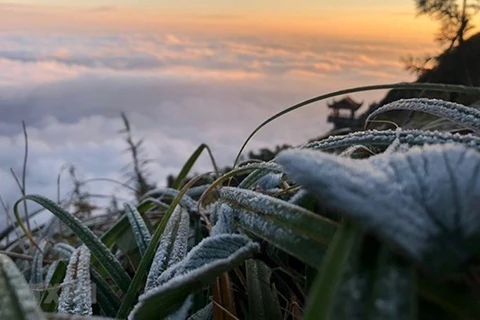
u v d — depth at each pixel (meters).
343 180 0.23
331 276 0.23
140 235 0.55
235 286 0.46
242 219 0.37
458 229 0.22
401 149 0.35
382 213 0.22
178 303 0.35
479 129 0.40
